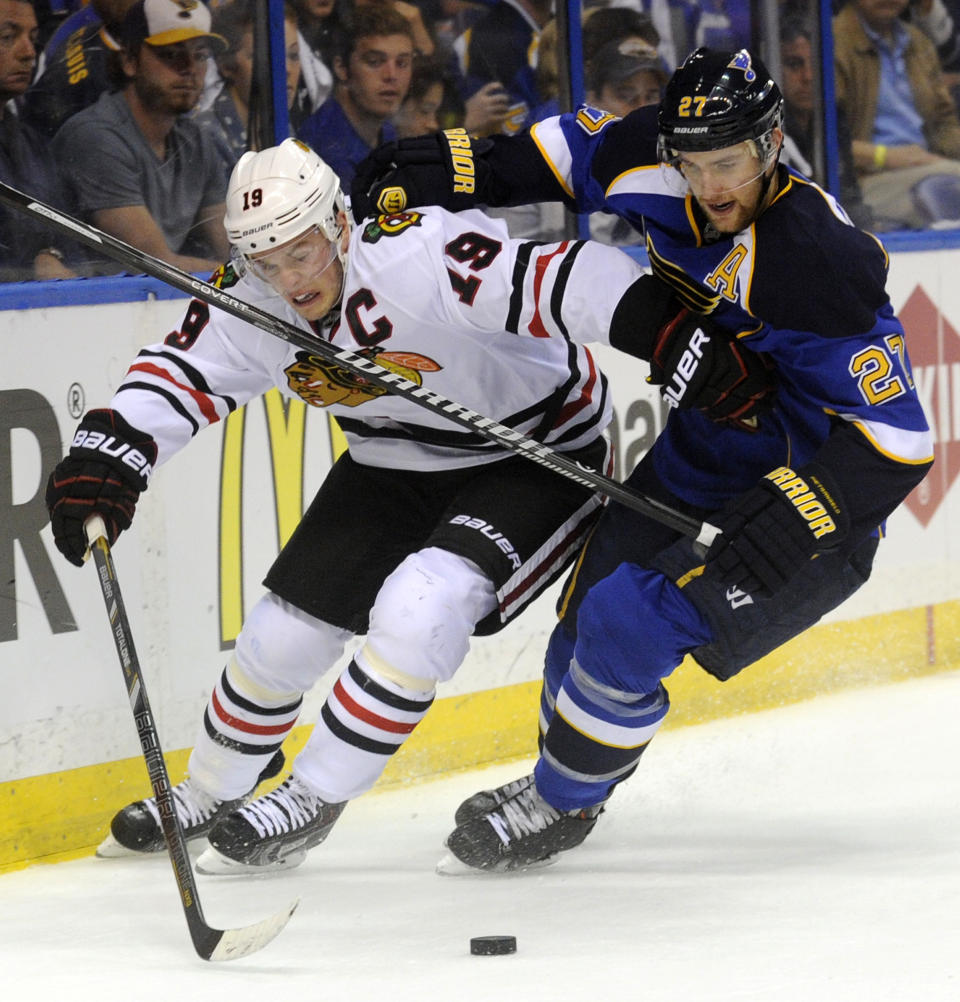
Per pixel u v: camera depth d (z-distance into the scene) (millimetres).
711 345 8852
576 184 10250
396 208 9914
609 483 9383
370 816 12234
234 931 8164
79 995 8016
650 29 15414
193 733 12461
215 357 9969
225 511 12547
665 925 8836
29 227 12078
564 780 9961
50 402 11555
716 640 9320
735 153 8547
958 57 17484
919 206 17344
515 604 9977
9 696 11336
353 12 13656
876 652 16578
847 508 8789
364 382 9781
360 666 9602
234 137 13141
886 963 7887
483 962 8242
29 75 11977
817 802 11961
